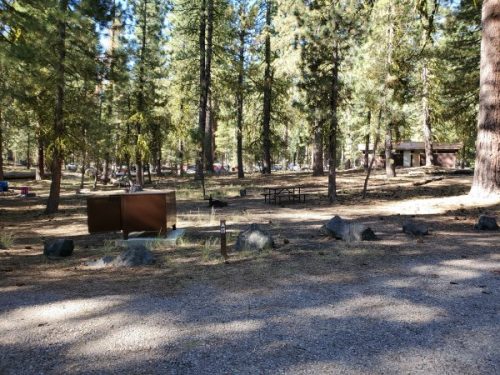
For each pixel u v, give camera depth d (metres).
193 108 42.06
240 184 28.38
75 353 4.04
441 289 5.75
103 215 10.10
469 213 11.91
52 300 5.69
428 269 6.76
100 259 7.80
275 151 36.78
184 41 37.62
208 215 14.92
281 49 26.55
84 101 18.94
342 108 18.75
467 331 4.33
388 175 27.19
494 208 11.95
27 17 11.69
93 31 16.92
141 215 10.02
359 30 17.20
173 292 5.94
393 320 4.68
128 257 7.72
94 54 17.25
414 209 13.73
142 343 4.23
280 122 35.31
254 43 33.09
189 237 10.62
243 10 34.25
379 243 8.90
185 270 7.20
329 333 4.36
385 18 19.17
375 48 18.89
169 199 10.70
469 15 21.25
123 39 26.61
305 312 5.01
